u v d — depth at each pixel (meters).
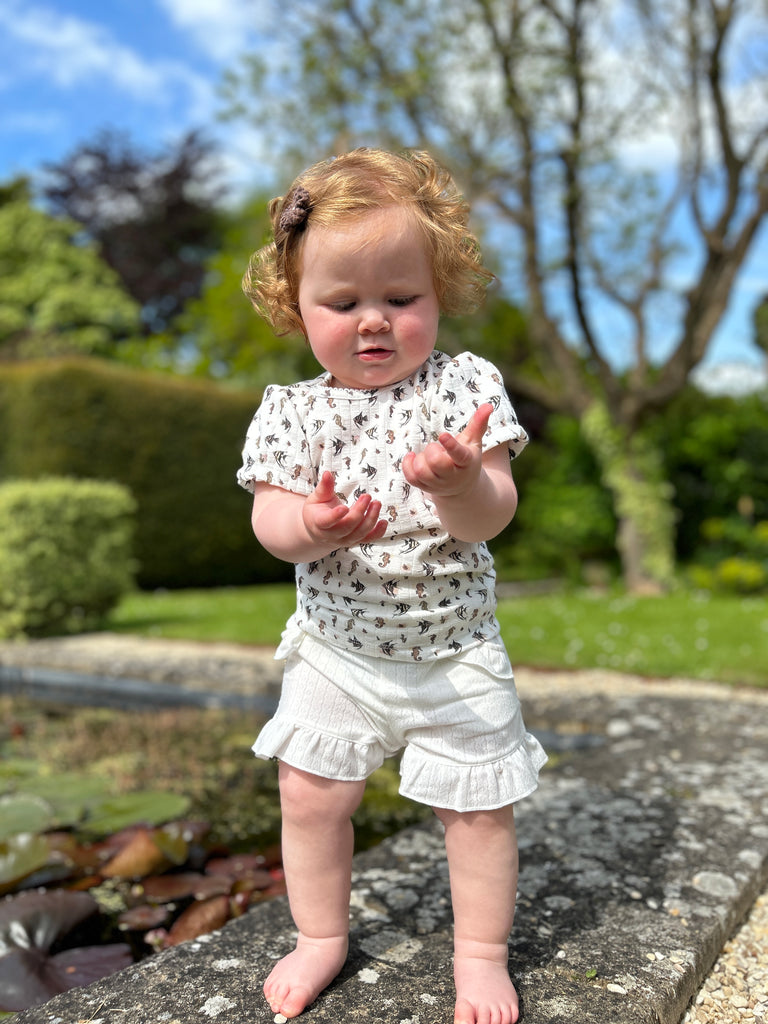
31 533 5.98
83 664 4.77
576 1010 1.28
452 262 1.34
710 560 9.70
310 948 1.35
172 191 26.61
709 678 4.02
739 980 1.52
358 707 1.33
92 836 2.44
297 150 9.80
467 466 1.10
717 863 1.81
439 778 1.30
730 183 8.75
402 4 8.80
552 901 1.65
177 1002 1.30
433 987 1.34
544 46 8.42
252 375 15.96
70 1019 1.26
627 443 9.48
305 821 1.34
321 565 1.35
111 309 22.45
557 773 2.41
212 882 2.05
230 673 4.36
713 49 8.38
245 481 1.38
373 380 1.32
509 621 6.05
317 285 1.29
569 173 8.75
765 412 10.24
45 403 9.54
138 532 9.95
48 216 23.73
